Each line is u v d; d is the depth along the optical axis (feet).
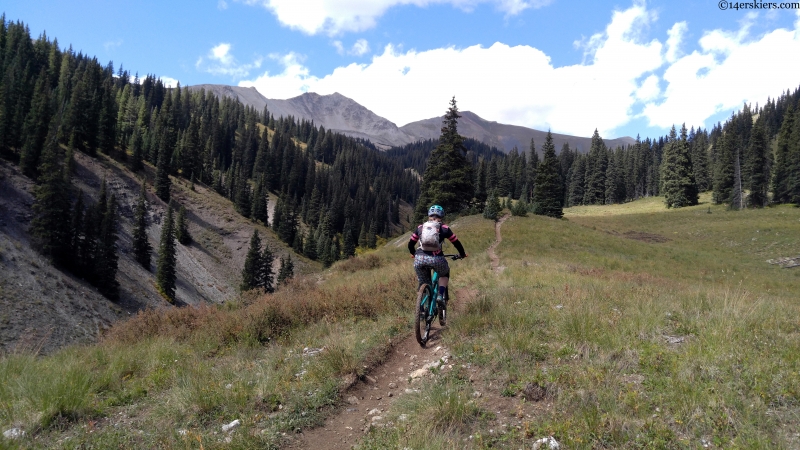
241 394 16.01
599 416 12.64
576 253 111.14
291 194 642.63
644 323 20.67
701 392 13.37
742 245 165.58
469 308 26.48
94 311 213.46
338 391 16.90
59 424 14.74
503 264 74.84
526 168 442.09
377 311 29.99
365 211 630.74
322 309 30.35
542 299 29.55
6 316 171.83
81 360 23.18
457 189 177.17
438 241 22.18
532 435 12.44
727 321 20.16
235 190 535.60
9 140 311.27
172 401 16.16
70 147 358.43
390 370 19.94
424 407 14.30
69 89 516.32
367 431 13.94
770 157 282.15
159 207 408.87
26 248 221.46
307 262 450.71
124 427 14.58
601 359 16.79
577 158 416.67
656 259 118.73
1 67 473.26
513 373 16.30
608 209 322.55
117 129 501.97
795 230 166.30
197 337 28.07
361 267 90.74
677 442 11.45
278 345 24.40
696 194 286.66
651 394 13.93
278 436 13.52
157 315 34.42
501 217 167.32
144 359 23.29
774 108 552.41
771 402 13.04
